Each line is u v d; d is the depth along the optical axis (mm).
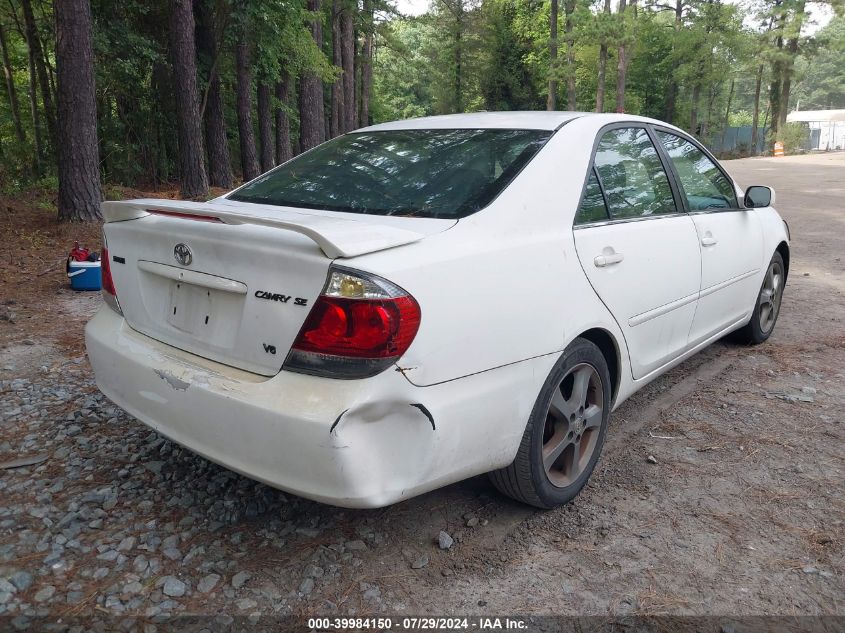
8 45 18359
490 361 2275
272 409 2012
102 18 15500
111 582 2281
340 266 1961
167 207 2365
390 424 2033
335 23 29266
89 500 2762
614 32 38969
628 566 2434
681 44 47938
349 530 2613
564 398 2729
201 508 2738
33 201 10883
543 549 2525
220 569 2363
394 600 2234
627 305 2986
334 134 30406
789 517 2760
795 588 2330
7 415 3588
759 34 49250
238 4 15570
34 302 6043
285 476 2059
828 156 36844
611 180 3082
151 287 2564
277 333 2076
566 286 2604
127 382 2529
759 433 3539
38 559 2389
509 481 2605
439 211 2496
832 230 10727
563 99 53500
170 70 17750
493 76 53750
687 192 3762
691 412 3816
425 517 2717
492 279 2299
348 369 1963
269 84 19688
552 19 43188
